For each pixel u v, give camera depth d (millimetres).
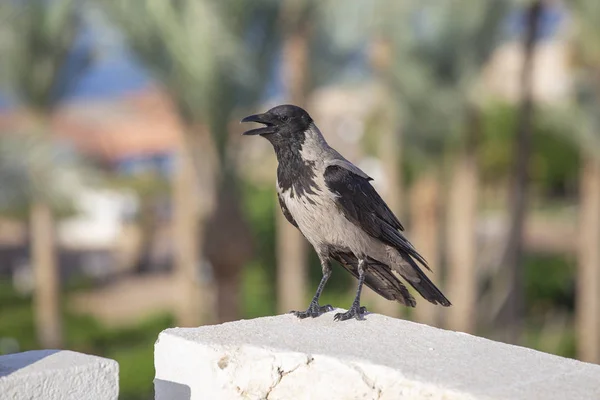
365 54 17656
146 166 29516
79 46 18125
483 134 29453
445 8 16844
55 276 21922
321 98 19531
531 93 18891
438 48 17156
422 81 17344
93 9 16391
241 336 4262
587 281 20984
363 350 3967
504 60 24062
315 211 5238
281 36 16125
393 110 17906
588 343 21031
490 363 3785
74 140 20719
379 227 5211
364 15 16797
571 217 32906
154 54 15633
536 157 33781
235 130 15930
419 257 5266
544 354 3930
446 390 3482
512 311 19484
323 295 25656
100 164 21328
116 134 23375
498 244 23703
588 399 3375
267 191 28094
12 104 18656
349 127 22859
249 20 15508
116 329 25047
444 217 22828
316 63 17125
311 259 26359
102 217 32188
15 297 28125
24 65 17984
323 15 16719
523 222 19328
